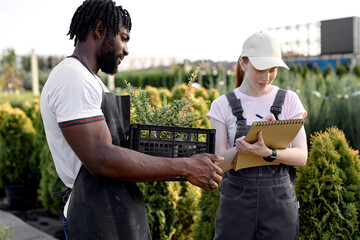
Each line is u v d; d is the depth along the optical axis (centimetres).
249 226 188
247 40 193
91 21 131
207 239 285
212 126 204
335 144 236
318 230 222
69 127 115
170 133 169
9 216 484
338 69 980
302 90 520
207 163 127
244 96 200
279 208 186
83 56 133
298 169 238
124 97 141
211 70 1354
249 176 187
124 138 136
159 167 121
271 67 181
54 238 407
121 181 131
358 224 222
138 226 134
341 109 448
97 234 126
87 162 117
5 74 2686
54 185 471
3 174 542
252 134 167
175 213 326
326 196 225
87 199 127
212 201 286
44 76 2192
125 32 138
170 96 712
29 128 559
